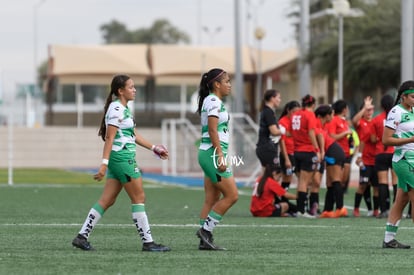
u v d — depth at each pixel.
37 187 74.62
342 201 50.09
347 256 31.38
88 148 123.69
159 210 53.84
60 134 123.12
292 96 149.00
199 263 29.20
